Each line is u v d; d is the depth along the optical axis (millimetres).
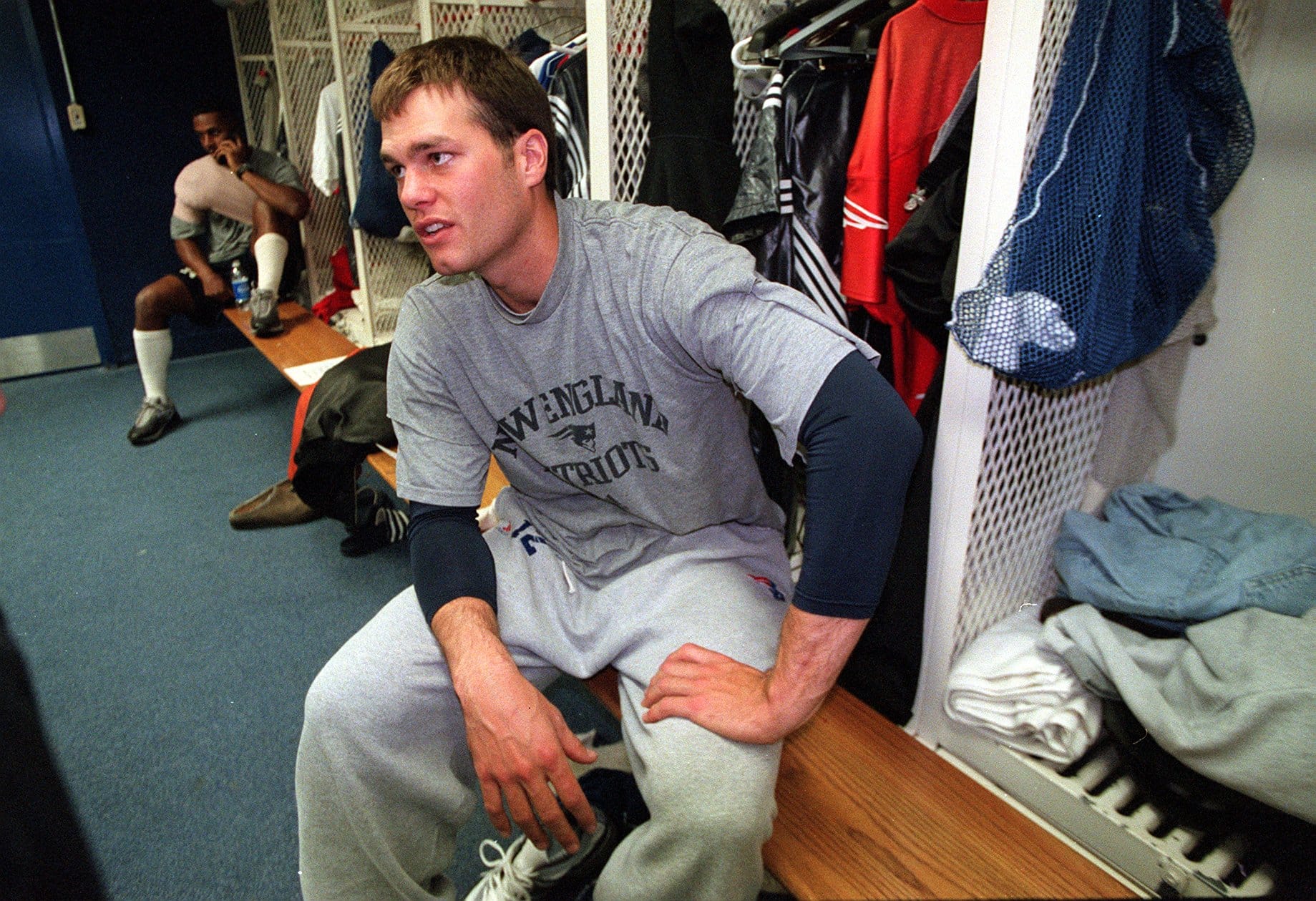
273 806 1429
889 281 1312
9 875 267
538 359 979
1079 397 1360
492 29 2322
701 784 844
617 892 937
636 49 1419
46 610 2023
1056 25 981
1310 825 972
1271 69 1324
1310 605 1094
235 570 2215
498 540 1191
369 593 2109
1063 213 936
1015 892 907
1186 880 1042
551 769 902
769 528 1212
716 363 887
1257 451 1462
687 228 929
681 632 988
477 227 873
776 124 1280
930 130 1283
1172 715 1042
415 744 1009
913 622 1293
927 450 1238
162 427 3164
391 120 860
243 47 3979
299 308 3430
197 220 3277
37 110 3598
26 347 3863
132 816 1402
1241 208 1401
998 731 1230
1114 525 1366
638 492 1062
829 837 976
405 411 1065
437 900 1102
